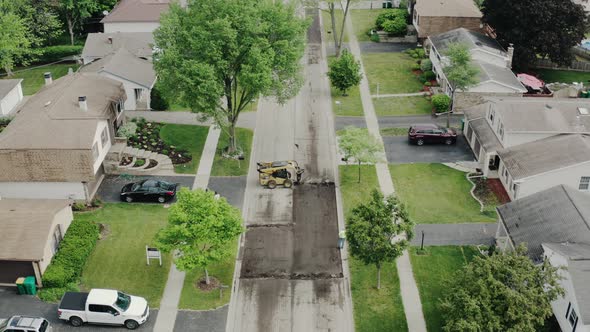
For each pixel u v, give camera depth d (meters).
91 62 74.06
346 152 57.03
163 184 54.88
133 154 60.72
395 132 66.81
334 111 71.06
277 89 59.06
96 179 56.62
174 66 56.81
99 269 47.00
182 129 66.06
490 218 53.28
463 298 37.09
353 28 94.94
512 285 37.69
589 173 52.72
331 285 46.44
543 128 57.34
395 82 78.19
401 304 44.44
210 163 60.66
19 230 45.28
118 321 41.91
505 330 36.31
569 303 38.62
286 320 43.31
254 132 66.31
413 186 57.69
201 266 43.06
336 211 54.56
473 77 66.62
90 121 54.75
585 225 43.47
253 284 46.50
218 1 55.84
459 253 48.97
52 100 57.75
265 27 55.97
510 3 75.88
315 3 88.69
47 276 44.53
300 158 61.91
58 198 53.91
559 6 75.75
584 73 83.50
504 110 58.72
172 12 58.69
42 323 40.16
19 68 82.88
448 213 53.88
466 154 63.22
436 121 69.19
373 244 42.53
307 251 49.94
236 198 55.88
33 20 81.62
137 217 52.78
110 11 90.00
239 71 58.34
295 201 55.75
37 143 52.47
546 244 42.09
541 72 83.56
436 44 77.62
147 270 47.19
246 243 50.62
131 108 69.69
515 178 53.56
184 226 42.28
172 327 42.47
